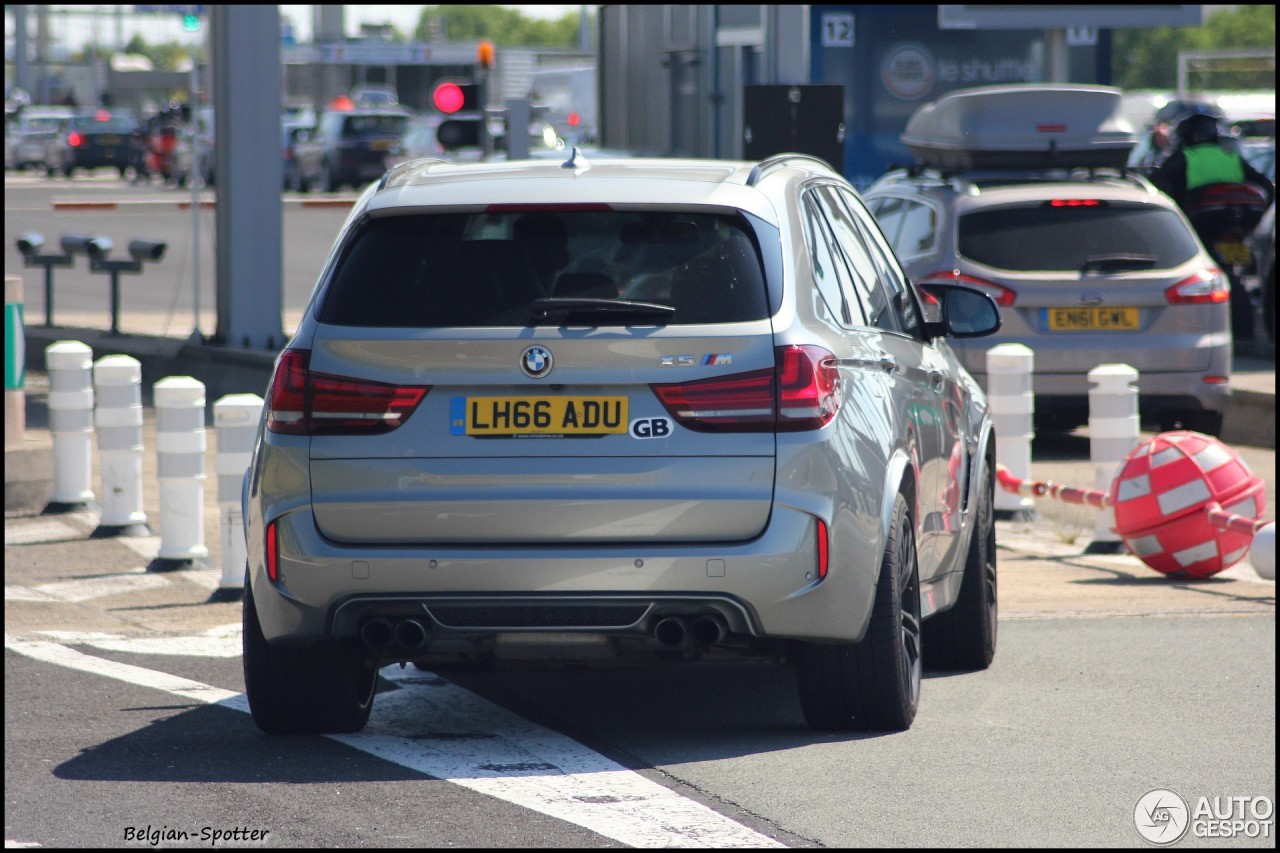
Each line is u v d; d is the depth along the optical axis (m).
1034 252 51.25
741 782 21.39
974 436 28.62
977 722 24.45
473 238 22.11
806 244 22.94
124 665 28.64
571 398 21.48
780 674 28.08
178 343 72.12
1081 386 50.94
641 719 24.92
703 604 21.41
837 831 19.42
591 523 21.41
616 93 111.88
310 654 23.14
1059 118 57.41
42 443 44.16
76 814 20.23
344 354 21.78
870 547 22.27
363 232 22.36
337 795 20.91
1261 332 76.12
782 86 63.56
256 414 34.25
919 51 88.94
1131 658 28.72
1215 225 71.06
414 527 21.59
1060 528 43.88
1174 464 36.59
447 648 22.03
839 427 21.91
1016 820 19.84
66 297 97.31
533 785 21.28
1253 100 147.25
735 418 21.44
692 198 22.08
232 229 68.44
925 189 53.88
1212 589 35.81
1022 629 31.45
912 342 26.53
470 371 21.50
